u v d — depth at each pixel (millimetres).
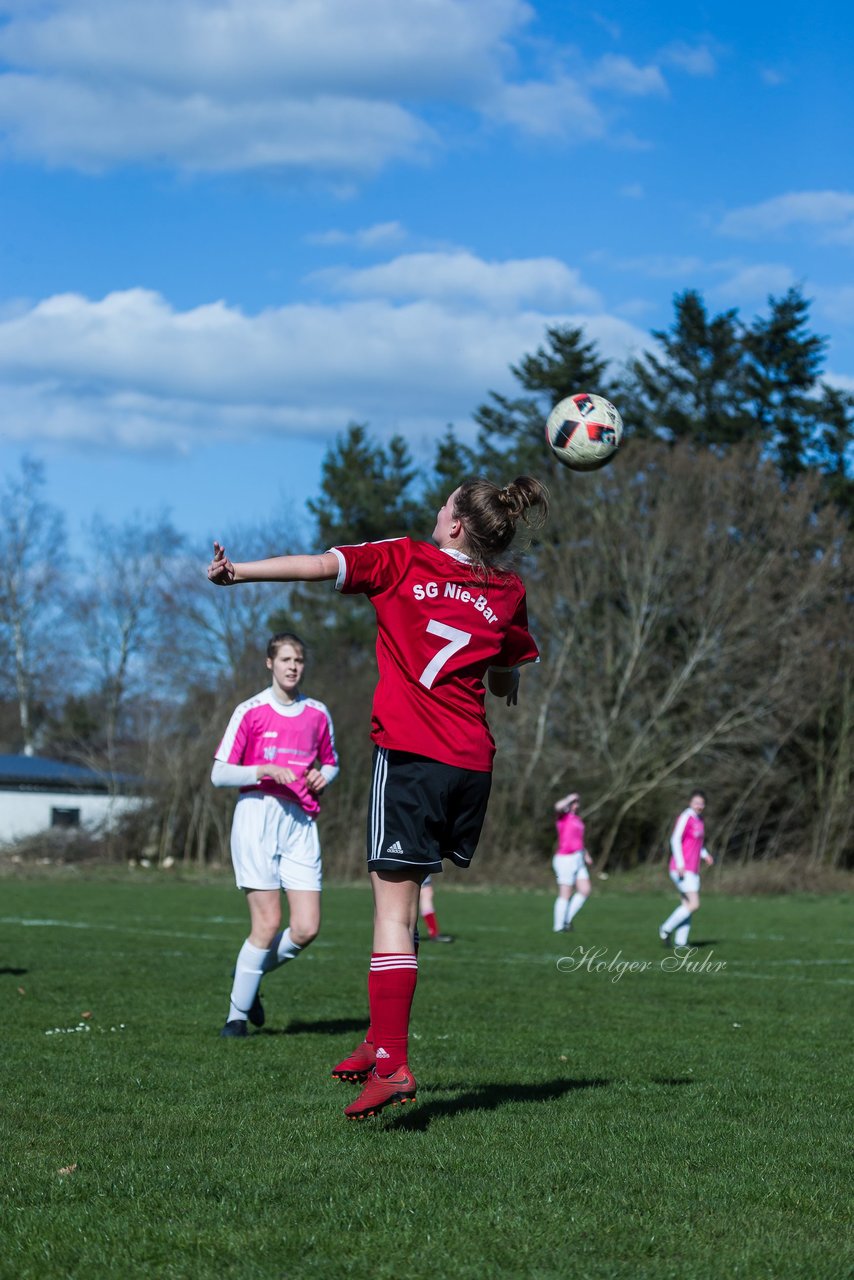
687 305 108188
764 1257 6984
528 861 76188
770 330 107875
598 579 84062
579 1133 9875
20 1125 9992
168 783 76688
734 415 105875
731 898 66812
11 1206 7809
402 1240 7203
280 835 15188
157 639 102312
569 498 84938
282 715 15367
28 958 25375
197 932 34125
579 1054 14305
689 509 83250
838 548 82875
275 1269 6730
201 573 100688
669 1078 12828
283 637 15430
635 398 106750
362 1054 10422
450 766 9453
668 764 82625
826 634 82938
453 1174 8562
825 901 64938
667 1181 8523
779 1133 10102
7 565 119750
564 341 105125
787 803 87062
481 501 9703
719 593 80812
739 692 81750
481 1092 11617
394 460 119250
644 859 84938
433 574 9633
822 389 107562
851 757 85562
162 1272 6719
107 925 36406
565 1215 7672
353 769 76500
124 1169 8648
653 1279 6629
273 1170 8641
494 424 106812
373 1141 9492
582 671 83750
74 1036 14805
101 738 90938
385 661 9664
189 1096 11195
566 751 80312
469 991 21234
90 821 80312
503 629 9883
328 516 117875
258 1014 15570
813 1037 16438
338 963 26141
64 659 123312
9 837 88375
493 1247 7074
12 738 123500
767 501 83938
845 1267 6871
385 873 9602
